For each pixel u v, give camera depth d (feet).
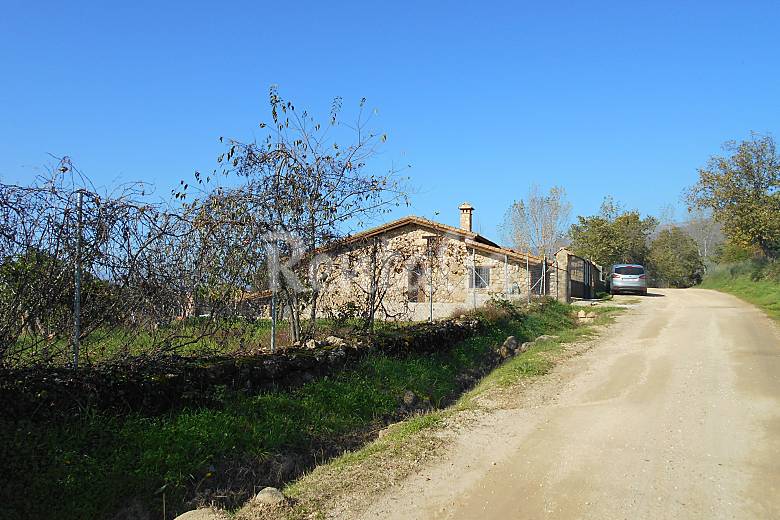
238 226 27.02
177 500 17.65
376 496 16.60
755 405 24.85
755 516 14.62
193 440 19.58
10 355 18.63
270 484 19.65
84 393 18.94
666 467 17.95
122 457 17.92
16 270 18.89
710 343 42.75
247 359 24.88
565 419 23.71
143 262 22.13
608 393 28.12
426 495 16.53
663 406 25.17
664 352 39.34
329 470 19.62
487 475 17.83
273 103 30.60
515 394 28.58
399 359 33.96
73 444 17.51
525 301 64.85
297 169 31.35
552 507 15.37
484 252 82.69
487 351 43.60
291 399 24.68
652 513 14.87
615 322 58.95
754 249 124.67
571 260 87.45
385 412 27.84
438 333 39.06
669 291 123.34
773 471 17.46
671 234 209.97
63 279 19.77
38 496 15.85
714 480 16.87
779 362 34.47
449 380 35.12
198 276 24.58
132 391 20.06
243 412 22.39
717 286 136.56
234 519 15.74
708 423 22.43
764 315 62.23
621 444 20.24
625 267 105.60
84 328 20.48
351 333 34.12
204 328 24.97
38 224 19.27
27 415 17.69
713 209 124.88
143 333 22.21
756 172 119.24
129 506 16.90
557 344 44.27
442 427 23.04
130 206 21.68
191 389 21.77
